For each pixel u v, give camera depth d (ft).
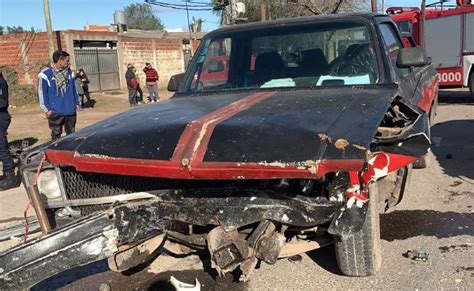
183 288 10.94
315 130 9.55
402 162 11.66
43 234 10.37
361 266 12.03
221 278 13.28
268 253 10.46
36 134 45.68
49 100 26.32
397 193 14.62
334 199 10.09
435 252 14.02
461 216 16.76
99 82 96.27
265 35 15.61
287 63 14.97
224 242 10.13
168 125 10.68
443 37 49.21
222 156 9.47
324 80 14.17
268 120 10.26
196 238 11.96
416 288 11.98
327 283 12.50
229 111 11.30
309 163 8.91
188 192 10.85
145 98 83.51
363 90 13.15
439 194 19.30
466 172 22.17
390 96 12.11
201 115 11.10
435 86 23.12
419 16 50.03
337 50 14.61
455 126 33.99
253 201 10.37
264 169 9.13
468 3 47.96
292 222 10.27
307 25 15.38
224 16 66.64
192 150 9.76
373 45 14.29
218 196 10.61
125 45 100.78
